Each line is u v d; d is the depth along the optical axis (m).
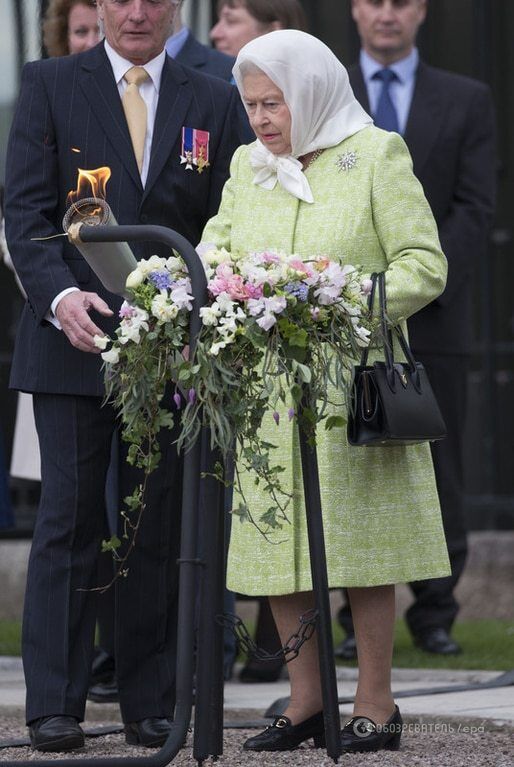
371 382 12.32
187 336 11.36
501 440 26.17
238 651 19.28
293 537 12.77
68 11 18.03
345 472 12.73
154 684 14.02
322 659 11.55
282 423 12.80
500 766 12.62
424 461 13.17
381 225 12.90
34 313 13.68
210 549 11.30
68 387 13.70
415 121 19.97
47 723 13.51
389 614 13.04
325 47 13.01
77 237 11.45
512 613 24.95
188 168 14.14
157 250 14.06
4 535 25.11
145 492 13.91
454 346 19.92
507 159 25.88
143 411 11.68
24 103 14.06
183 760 12.94
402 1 20.06
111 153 13.96
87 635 13.82
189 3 25.22
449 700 15.91
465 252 19.73
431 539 13.03
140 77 14.13
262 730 14.75
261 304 11.06
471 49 25.91
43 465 13.88
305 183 13.03
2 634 21.64
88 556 13.84
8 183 13.96
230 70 18.56
